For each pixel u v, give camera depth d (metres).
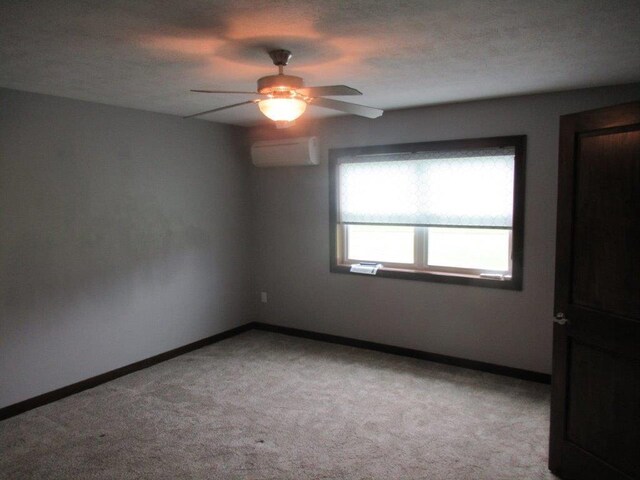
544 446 2.84
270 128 4.99
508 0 1.79
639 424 2.15
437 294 4.18
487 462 2.68
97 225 3.76
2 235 3.18
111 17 1.92
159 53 2.43
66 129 3.51
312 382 3.80
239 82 3.07
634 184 2.13
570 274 2.46
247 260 5.26
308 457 2.73
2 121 3.15
